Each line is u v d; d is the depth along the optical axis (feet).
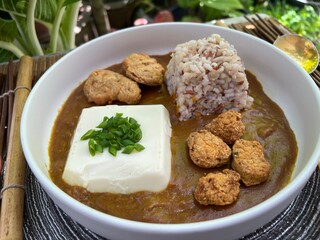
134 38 0.82
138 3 1.34
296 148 0.62
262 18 0.95
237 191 0.54
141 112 0.66
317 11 1.25
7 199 0.57
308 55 0.82
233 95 0.69
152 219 0.53
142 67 0.76
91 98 0.72
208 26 0.80
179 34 0.82
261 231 0.53
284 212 0.55
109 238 0.51
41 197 0.59
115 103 0.73
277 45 0.85
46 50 1.08
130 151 0.58
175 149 0.63
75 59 0.77
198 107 0.69
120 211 0.55
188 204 0.55
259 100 0.72
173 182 0.58
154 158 0.58
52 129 0.69
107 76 0.74
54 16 0.95
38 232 0.55
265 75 0.75
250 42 0.76
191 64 0.67
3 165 0.65
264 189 0.56
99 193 0.57
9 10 0.89
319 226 0.53
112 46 0.81
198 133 0.62
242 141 0.60
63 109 0.73
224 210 0.53
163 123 0.64
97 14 1.16
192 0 1.31
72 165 0.58
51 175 0.61
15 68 0.84
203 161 0.58
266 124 0.66
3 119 0.72
